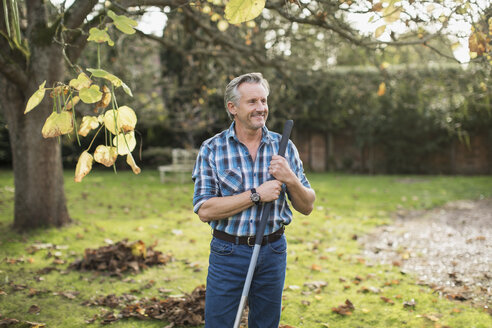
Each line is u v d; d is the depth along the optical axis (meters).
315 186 9.77
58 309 3.02
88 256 3.93
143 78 8.87
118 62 7.03
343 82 8.62
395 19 1.82
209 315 1.90
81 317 2.90
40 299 3.18
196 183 1.90
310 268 4.02
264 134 1.92
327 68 7.88
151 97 8.97
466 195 8.46
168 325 2.79
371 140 12.79
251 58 6.89
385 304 3.18
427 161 12.89
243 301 1.72
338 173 13.27
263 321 1.97
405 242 5.02
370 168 13.06
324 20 3.43
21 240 4.64
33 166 5.02
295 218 6.21
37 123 4.95
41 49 4.59
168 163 13.27
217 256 1.88
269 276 1.88
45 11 4.57
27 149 4.99
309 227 5.67
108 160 1.69
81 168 1.67
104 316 2.92
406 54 5.80
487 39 2.36
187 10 5.33
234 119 1.95
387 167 13.14
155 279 3.64
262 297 1.92
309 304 3.18
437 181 10.84
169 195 8.33
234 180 1.86
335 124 13.30
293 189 1.81
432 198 8.05
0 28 4.18
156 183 10.11
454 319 2.88
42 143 5.00
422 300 3.23
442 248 4.68
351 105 11.81
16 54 4.52
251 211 1.83
